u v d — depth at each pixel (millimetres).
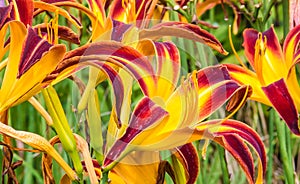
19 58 637
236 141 699
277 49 854
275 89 803
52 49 605
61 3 739
